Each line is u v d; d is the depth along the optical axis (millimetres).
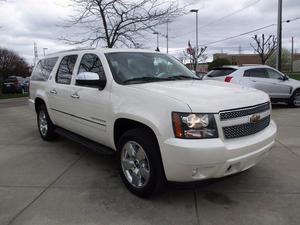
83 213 3852
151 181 3973
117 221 3664
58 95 6117
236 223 3570
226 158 3652
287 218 3650
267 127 4449
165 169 3764
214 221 3621
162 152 3748
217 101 3791
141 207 3971
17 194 4402
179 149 3578
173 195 4262
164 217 3725
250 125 4016
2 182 4848
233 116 3814
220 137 3686
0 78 37531
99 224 3609
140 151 4148
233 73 11781
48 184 4738
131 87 4406
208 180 3777
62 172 5234
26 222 3678
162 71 5254
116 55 5156
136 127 4406
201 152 3539
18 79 32719
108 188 4551
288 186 4512
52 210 3941
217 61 42438
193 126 3588
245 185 4555
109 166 5500
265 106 4348
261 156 4180
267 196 4203
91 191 4461
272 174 4961
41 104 7242
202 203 4039
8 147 6875
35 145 6973
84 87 5305
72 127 5867
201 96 3865
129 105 4238
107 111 4648
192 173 3629
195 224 3570
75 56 5914
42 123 7324
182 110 3633
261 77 12062
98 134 5027
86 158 5973
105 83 4809
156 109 3854
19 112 13320
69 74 5934
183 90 4105
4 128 9172
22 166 5574
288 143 6785
